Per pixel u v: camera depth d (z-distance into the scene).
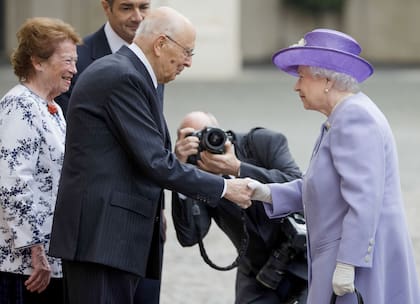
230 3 30.80
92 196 6.44
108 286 6.56
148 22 6.62
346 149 6.22
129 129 6.41
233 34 31.00
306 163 16.77
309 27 38.69
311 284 6.48
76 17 34.41
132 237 6.52
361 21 38.91
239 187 6.81
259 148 7.67
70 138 6.53
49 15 34.41
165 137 6.89
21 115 6.91
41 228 7.00
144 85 6.51
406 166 16.98
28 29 7.06
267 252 7.57
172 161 6.57
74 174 6.50
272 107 24.22
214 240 12.31
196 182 6.66
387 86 29.48
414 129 21.12
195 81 30.00
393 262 6.42
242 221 7.44
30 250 7.04
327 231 6.36
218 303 9.78
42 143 6.99
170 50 6.58
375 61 38.91
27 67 7.09
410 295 6.48
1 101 7.03
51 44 7.04
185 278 10.66
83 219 6.45
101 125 6.45
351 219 6.16
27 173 6.89
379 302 6.32
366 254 6.17
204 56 30.84
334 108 6.41
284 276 7.53
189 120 7.68
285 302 7.61
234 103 24.83
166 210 13.52
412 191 14.93
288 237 7.40
